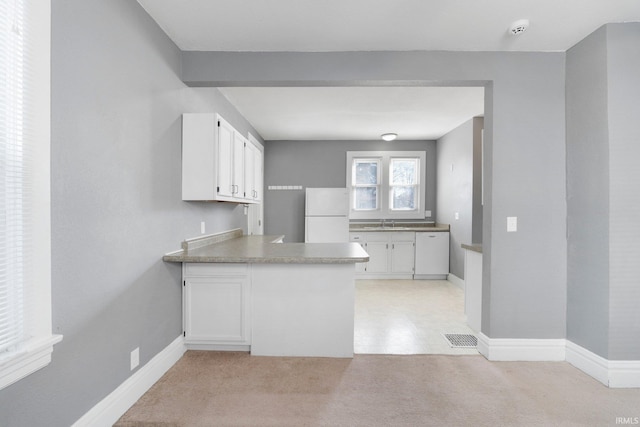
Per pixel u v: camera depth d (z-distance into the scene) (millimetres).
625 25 2178
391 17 2156
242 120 4363
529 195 2551
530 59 2564
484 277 2678
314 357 2588
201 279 2578
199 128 2562
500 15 2123
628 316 2184
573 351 2479
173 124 2457
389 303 4176
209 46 2541
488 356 2572
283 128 5090
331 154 5977
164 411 1882
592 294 2320
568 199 2531
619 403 1992
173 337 2482
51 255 1366
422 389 2139
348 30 2314
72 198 1480
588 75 2334
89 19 1571
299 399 2012
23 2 1220
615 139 2170
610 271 2186
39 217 1301
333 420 1814
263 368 2396
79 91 1513
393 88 3404
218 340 2598
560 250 2557
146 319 2109
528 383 2221
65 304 1451
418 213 5953
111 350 1769
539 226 2555
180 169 2557
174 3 2012
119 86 1815
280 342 2588
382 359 2576
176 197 2504
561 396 2066
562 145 2555
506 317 2572
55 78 1373
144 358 2090
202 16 2150
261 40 2451
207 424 1769
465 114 4355
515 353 2561
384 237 5516
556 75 2562
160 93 2271
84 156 1551
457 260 5102
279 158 5996
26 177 1245
